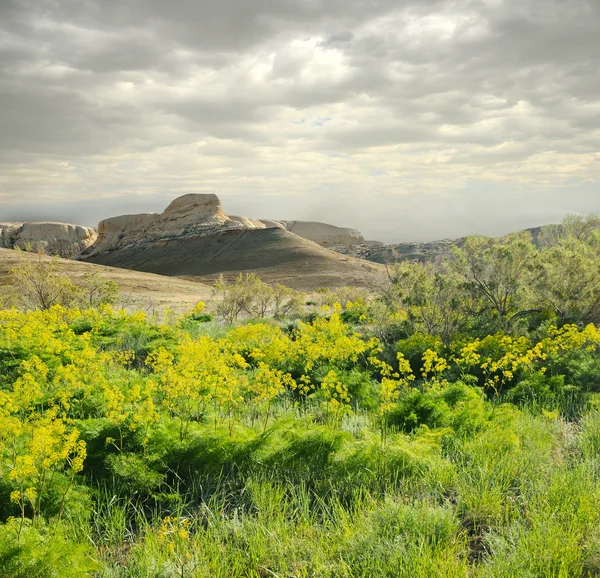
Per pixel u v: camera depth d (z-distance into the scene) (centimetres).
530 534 418
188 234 15750
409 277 1650
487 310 1617
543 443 649
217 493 527
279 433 636
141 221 19038
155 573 392
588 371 1031
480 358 1169
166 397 782
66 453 459
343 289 3184
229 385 745
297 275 8381
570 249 1705
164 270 12462
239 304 2516
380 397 856
